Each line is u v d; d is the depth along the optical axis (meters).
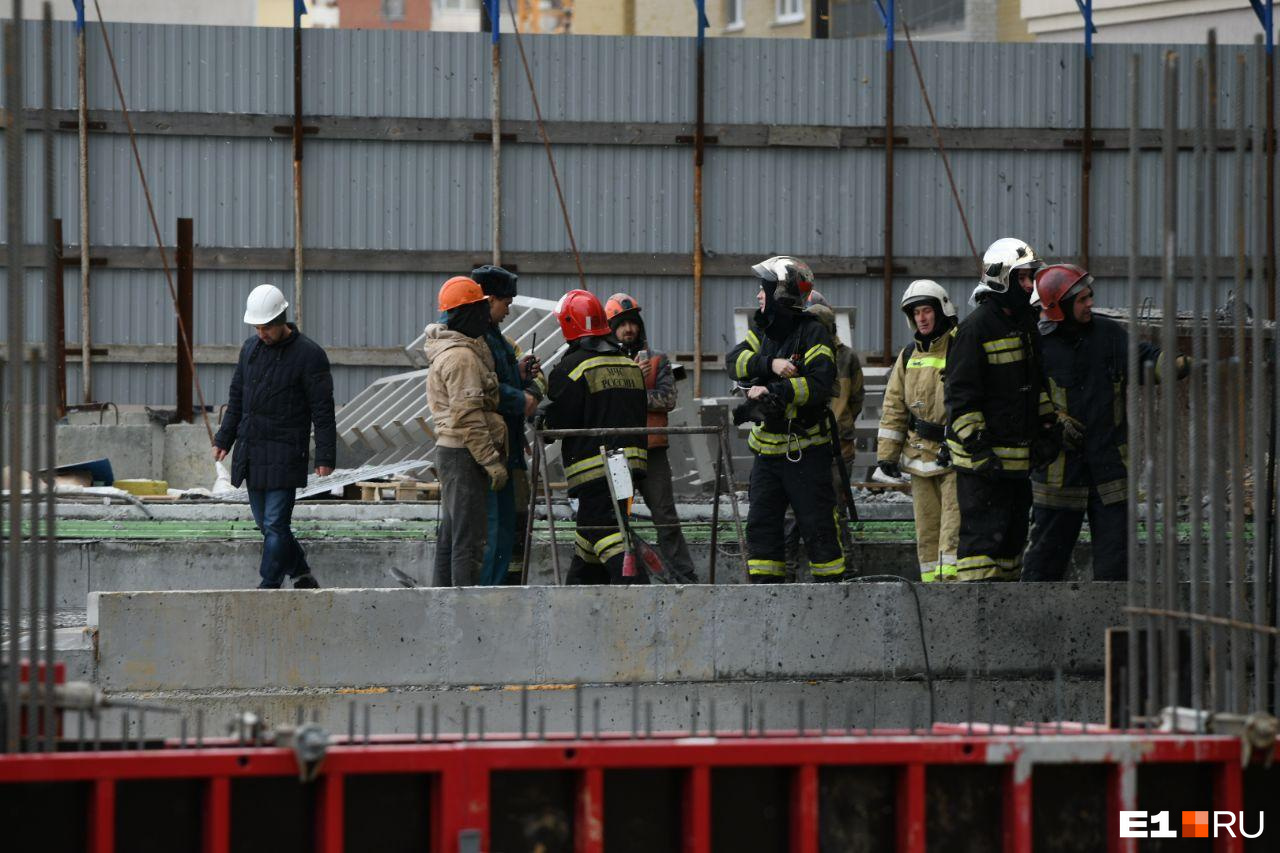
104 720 28.08
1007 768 18.27
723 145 60.75
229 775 16.80
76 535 38.28
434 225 60.28
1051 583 31.41
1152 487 20.22
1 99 58.31
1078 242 61.78
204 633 28.56
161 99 59.44
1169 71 20.08
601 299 60.75
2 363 17.91
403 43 59.88
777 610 30.41
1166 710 19.48
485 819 17.25
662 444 37.75
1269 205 22.80
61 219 58.78
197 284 59.78
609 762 17.50
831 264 61.03
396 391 53.72
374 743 18.16
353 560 38.25
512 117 60.28
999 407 31.77
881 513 44.50
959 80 61.31
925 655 30.75
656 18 108.25
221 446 35.94
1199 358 20.47
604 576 36.28
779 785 18.14
